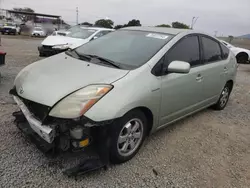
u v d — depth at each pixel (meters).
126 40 3.35
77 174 2.29
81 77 2.49
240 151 3.22
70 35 10.31
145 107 2.64
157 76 2.79
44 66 2.91
